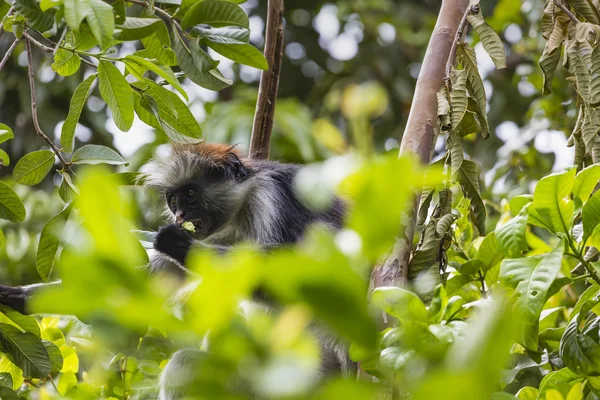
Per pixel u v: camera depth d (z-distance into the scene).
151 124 7.53
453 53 7.32
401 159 2.24
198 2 6.50
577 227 6.20
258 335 2.38
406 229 5.98
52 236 6.87
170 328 2.33
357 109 2.53
